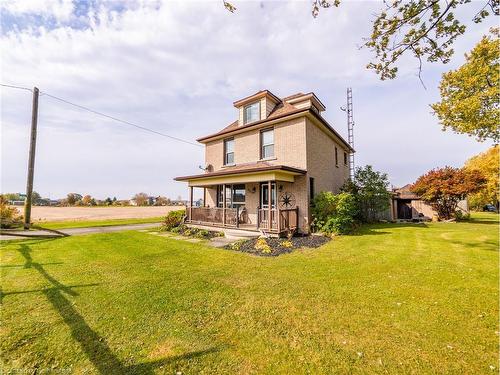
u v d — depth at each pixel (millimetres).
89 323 3291
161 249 8188
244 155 13719
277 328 3145
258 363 2484
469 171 17078
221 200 14953
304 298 4062
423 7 3584
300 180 11219
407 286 4523
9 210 15094
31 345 2801
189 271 5652
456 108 10266
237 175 11297
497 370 2318
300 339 2898
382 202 15344
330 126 13281
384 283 4695
